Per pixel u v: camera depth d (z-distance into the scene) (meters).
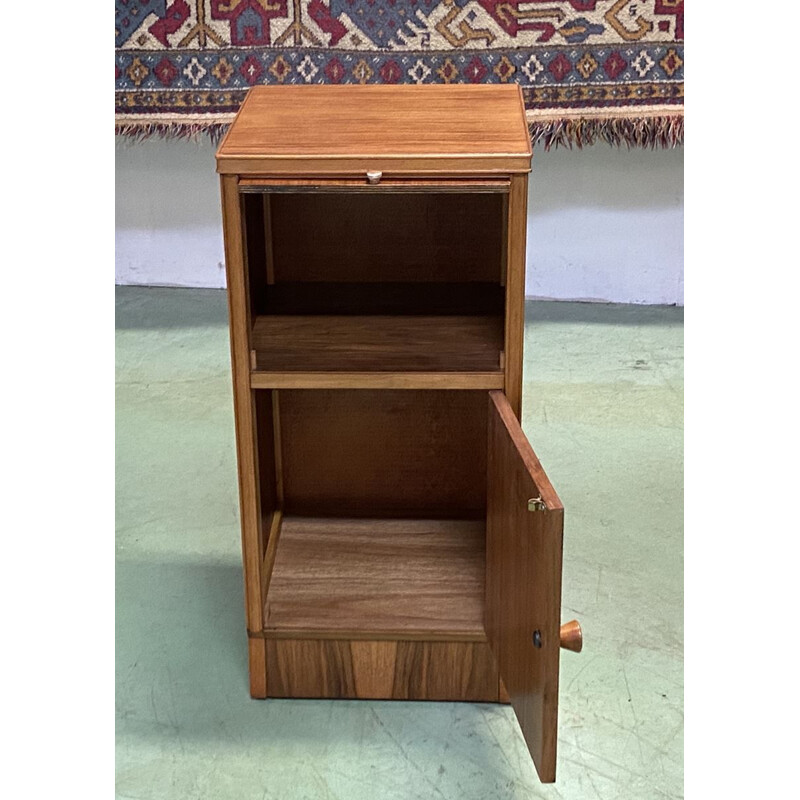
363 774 1.54
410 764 1.56
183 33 2.56
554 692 1.28
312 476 1.93
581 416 2.54
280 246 1.82
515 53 2.57
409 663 1.67
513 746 1.60
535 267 3.18
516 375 1.52
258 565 1.62
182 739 1.61
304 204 1.80
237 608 1.90
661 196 3.08
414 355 1.58
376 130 1.52
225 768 1.55
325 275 1.84
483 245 1.82
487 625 1.61
